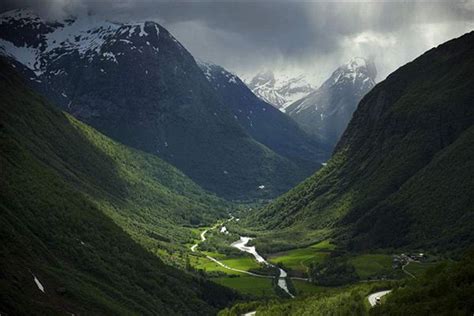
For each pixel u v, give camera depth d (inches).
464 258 6501.0
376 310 6363.2
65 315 6835.6
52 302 6998.0
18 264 7303.2
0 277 6678.2
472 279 5925.2
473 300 5457.7
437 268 6825.8
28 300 6594.5
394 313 5969.5
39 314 6437.0
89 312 7372.1
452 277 6077.8
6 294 6299.2
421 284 6550.2
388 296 6781.5
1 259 7042.3
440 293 5969.5
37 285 7175.2
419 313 5679.1
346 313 7209.6
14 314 6102.4
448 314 5393.7
